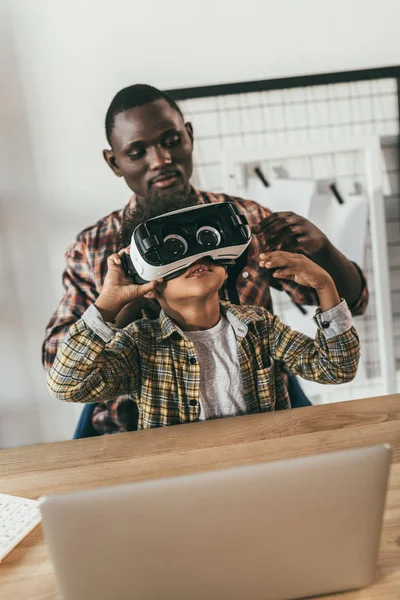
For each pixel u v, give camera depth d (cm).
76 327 126
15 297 209
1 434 214
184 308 135
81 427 199
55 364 127
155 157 203
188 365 136
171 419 139
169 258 122
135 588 70
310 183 207
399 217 214
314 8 204
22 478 112
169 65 203
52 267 208
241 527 69
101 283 207
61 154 204
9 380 212
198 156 205
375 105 208
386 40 207
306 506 69
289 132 207
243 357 140
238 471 68
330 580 74
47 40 199
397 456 109
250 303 207
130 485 67
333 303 138
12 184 204
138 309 199
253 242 207
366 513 71
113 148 204
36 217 206
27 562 87
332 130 208
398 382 220
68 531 66
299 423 126
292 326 209
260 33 204
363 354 217
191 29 202
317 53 206
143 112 201
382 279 213
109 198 206
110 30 200
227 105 204
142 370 138
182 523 68
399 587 78
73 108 202
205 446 119
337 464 69
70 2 199
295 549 71
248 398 141
